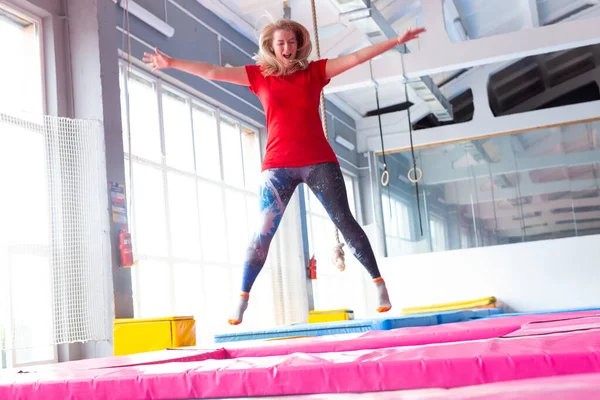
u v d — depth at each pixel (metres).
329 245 12.86
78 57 6.30
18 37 6.21
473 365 1.46
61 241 5.72
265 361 1.76
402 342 2.56
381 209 13.51
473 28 12.25
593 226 11.95
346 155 13.34
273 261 10.09
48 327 5.66
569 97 14.35
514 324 2.65
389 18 10.86
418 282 10.05
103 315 5.78
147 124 7.66
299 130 2.71
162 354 2.65
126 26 7.25
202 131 8.89
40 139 5.93
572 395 1.26
